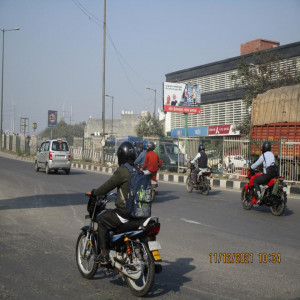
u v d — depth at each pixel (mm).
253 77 28125
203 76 37844
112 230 4797
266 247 6906
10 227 8211
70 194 13523
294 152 16750
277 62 27750
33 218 9234
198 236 7641
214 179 18516
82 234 5336
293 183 16594
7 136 55312
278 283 5090
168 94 31719
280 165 17203
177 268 5672
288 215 10383
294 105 17594
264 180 10445
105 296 4578
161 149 25391
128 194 4598
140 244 4559
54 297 4516
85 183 17328
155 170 12422
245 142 19250
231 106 34375
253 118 19562
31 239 7230
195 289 4832
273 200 10102
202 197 13664
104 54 29000
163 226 8547
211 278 5258
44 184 16547
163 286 4938
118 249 4793
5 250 6445
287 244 7145
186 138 23172
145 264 4512
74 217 9438
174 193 14750
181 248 6738
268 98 18828
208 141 21344
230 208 11305
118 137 32406
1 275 5219
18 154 44375
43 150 23297
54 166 22141
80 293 4660
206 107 37312
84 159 34438
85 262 5465
